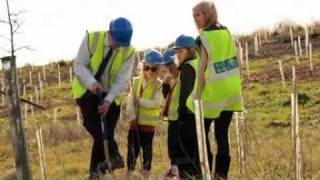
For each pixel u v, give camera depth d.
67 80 30.12
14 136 7.83
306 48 25.69
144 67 10.66
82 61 9.29
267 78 22.67
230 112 8.59
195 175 8.65
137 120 10.76
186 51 8.99
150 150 10.77
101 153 9.42
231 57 8.55
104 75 9.30
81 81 9.27
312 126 15.59
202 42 8.34
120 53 9.27
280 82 21.67
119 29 9.09
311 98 18.25
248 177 9.07
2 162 14.91
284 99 18.89
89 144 15.95
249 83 22.28
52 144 16.58
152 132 10.77
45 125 19.42
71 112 22.36
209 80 8.39
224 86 8.44
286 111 17.62
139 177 9.55
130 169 10.55
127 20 9.21
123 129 16.62
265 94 20.20
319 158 10.91
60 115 21.94
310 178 9.48
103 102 9.16
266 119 16.73
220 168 8.60
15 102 7.76
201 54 8.39
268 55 27.83
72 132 17.23
